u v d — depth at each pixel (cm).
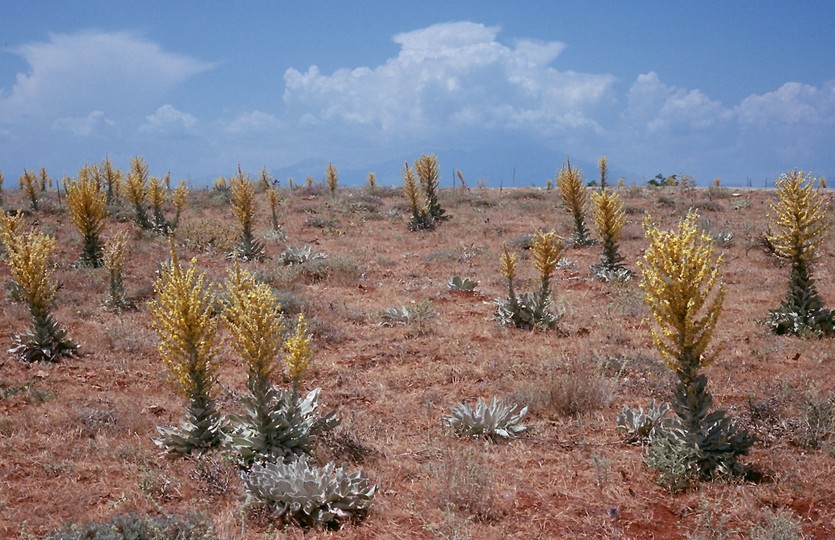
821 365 965
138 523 511
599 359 973
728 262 1809
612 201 1684
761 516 548
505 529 545
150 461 678
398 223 2588
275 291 1385
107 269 1471
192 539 502
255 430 684
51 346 1038
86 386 919
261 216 2662
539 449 721
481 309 1387
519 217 2667
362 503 584
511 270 1237
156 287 738
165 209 2703
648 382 919
